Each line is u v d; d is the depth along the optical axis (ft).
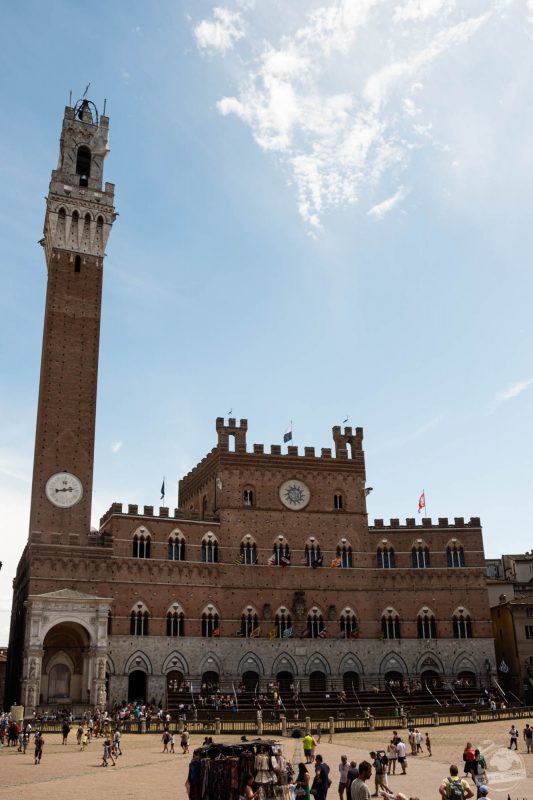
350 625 370.73
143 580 343.05
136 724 277.23
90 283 374.02
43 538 328.49
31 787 155.22
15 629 363.76
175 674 337.93
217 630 349.41
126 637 332.60
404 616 374.84
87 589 330.54
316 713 300.40
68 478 340.39
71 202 380.78
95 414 354.54
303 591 369.09
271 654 355.36
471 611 378.32
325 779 120.88
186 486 439.63
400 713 300.81
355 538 385.70
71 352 359.46
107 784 158.30
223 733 269.64
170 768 184.03
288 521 379.76
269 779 122.52
